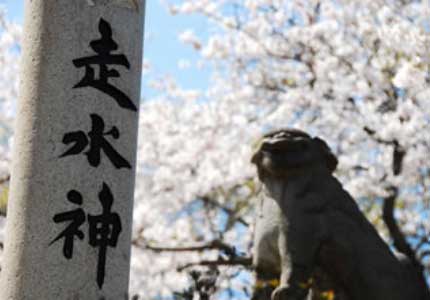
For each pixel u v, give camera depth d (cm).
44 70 487
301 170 565
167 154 1245
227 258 1062
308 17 1252
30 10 500
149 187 1224
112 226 473
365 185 1095
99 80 491
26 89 486
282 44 1232
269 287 559
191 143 1214
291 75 1253
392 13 1060
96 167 477
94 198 473
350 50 1163
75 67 489
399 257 596
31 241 462
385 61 1127
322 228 557
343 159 1148
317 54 1212
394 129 1070
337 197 571
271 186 569
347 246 561
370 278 562
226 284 955
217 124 1229
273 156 564
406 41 1005
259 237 565
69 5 498
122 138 489
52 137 477
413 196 1202
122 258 474
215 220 1290
